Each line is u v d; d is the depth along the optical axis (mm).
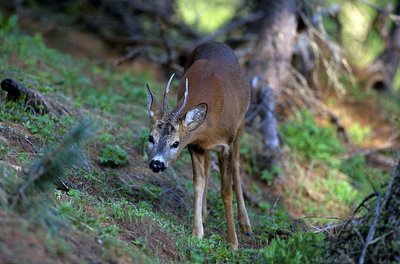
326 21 18984
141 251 8125
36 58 16547
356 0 17125
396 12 21125
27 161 9344
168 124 9656
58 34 21125
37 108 11859
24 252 6590
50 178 7418
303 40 17234
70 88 15219
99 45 21438
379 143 18406
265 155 15203
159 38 21266
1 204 7125
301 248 8195
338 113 19375
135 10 21703
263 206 13359
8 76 13539
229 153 10453
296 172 15320
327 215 14125
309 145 16000
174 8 21953
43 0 22203
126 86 17188
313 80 18297
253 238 10852
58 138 11195
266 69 15992
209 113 10109
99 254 7418
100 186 10391
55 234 7059
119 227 8633
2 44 16391
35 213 7129
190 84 10547
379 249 7727
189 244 9102
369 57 22141
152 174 12086
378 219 7934
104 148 11984
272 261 8133
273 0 16500
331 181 15328
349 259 7758
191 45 19672
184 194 12086
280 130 16328
